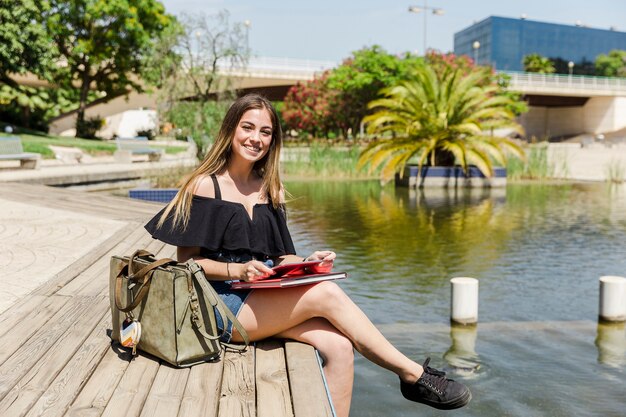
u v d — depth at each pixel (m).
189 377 2.74
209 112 16.92
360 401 4.18
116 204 10.40
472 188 20.45
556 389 4.30
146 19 40.28
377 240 10.10
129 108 51.38
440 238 10.29
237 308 2.95
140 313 2.89
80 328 3.58
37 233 7.53
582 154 35.62
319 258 2.95
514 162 24.28
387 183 21.98
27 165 18.53
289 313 2.94
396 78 40.41
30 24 30.11
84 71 40.75
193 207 2.90
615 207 14.90
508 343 5.26
